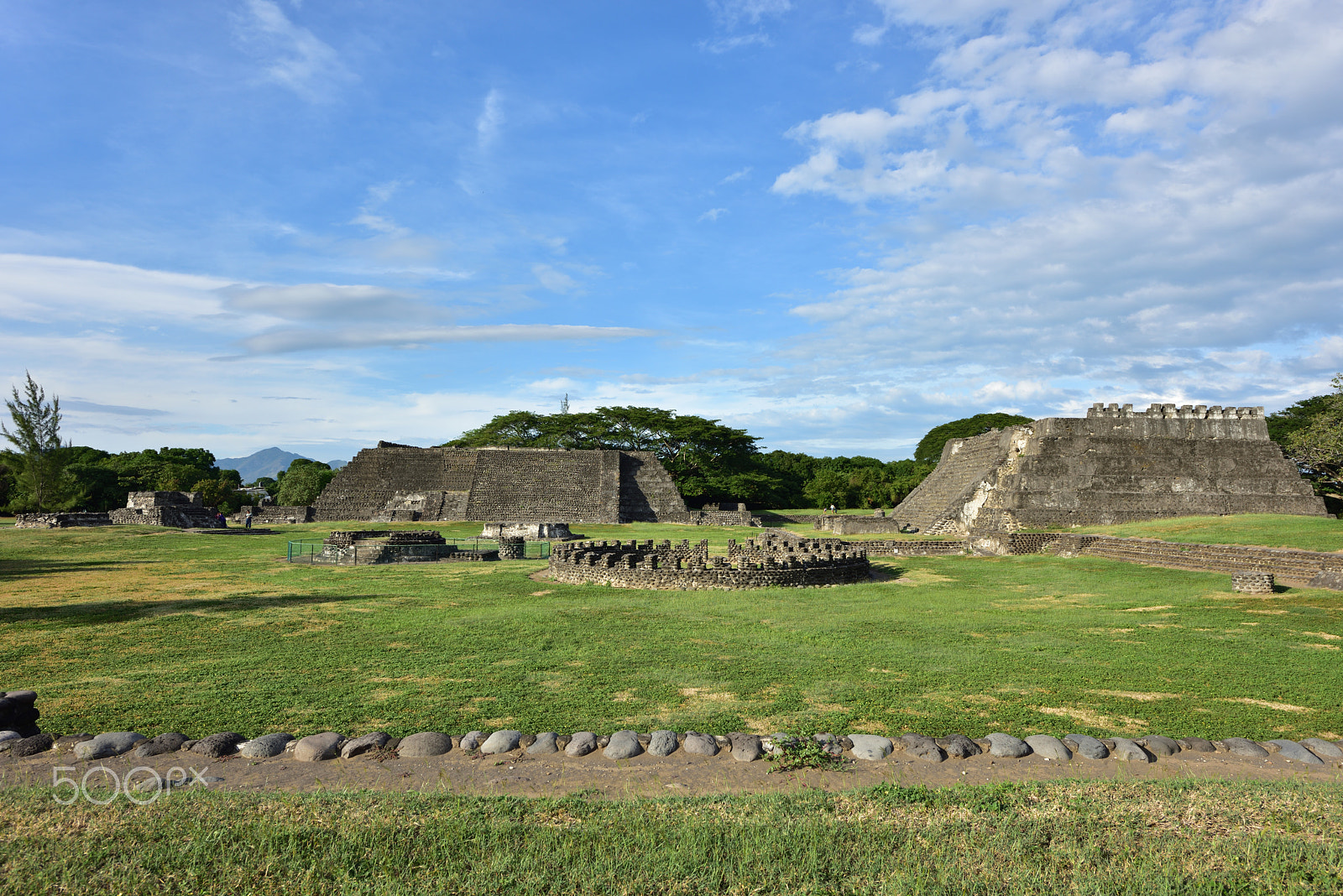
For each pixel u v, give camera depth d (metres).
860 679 11.34
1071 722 9.24
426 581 23.64
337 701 10.10
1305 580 20.53
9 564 28.14
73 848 5.46
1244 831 5.86
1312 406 62.69
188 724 9.12
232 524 55.25
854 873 5.27
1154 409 48.44
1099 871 5.20
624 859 5.34
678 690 10.74
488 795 6.81
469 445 88.81
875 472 78.12
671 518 65.88
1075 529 38.75
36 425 54.44
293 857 5.36
